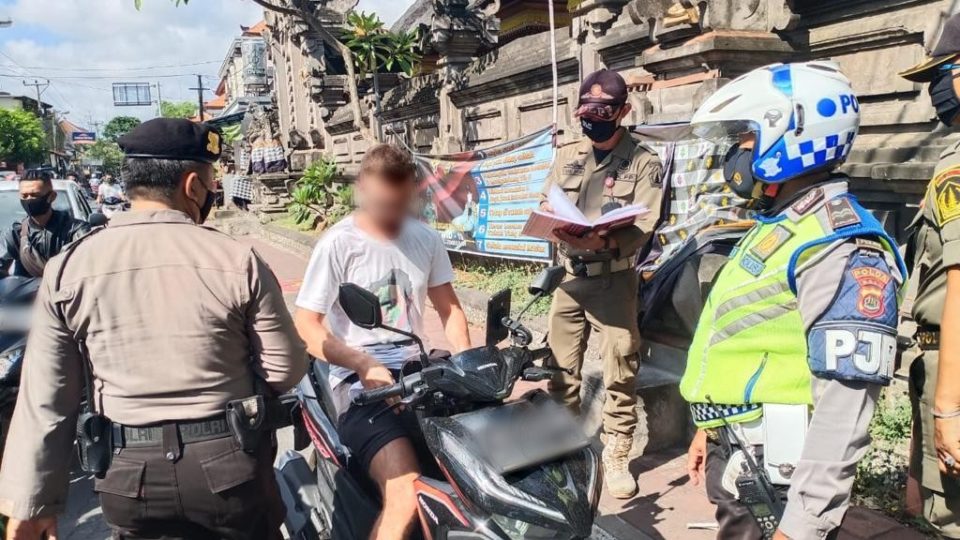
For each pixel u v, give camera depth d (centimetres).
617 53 648
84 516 406
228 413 221
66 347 218
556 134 649
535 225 316
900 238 453
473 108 1041
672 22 486
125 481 218
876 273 180
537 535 213
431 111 1223
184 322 216
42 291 217
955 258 192
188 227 225
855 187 479
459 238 838
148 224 222
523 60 878
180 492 219
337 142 1717
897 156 454
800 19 518
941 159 208
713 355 209
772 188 204
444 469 228
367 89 1634
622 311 347
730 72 462
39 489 213
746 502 202
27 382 217
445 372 233
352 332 296
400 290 295
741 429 204
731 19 454
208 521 225
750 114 197
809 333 187
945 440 196
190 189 230
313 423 306
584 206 351
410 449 260
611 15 704
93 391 224
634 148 343
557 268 278
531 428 227
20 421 216
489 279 766
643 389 402
